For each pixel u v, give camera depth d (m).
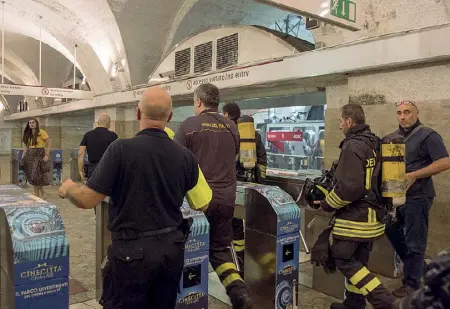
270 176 4.96
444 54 3.77
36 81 15.47
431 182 3.41
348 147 2.70
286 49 5.76
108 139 5.72
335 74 4.93
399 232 3.47
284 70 5.55
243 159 3.94
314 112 8.25
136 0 8.37
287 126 8.20
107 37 9.61
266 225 3.11
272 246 3.06
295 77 5.38
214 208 2.93
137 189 1.93
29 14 10.54
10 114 23.48
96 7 8.93
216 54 7.22
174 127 10.22
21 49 14.34
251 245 3.26
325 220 3.85
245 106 8.30
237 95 7.39
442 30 3.77
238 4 7.84
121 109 10.90
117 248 1.93
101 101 11.00
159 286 2.01
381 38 4.30
